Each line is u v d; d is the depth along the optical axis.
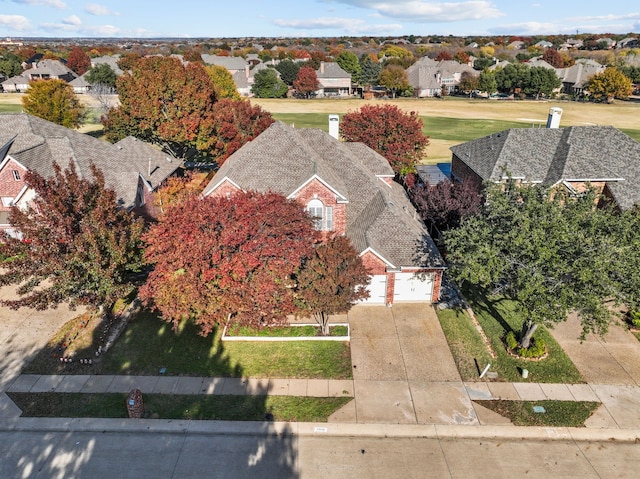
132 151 43.28
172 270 19.94
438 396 19.95
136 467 16.61
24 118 40.59
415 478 16.25
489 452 17.33
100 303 22.39
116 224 22.98
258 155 31.22
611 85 114.56
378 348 22.97
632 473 16.47
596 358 22.34
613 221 19.05
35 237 19.91
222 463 16.78
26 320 25.00
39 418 18.64
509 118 96.81
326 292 21.56
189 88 48.34
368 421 18.62
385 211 27.64
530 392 20.22
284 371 21.39
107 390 20.16
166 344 23.16
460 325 24.78
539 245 18.22
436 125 89.44
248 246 19.95
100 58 149.62
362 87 136.62
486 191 22.12
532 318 19.05
